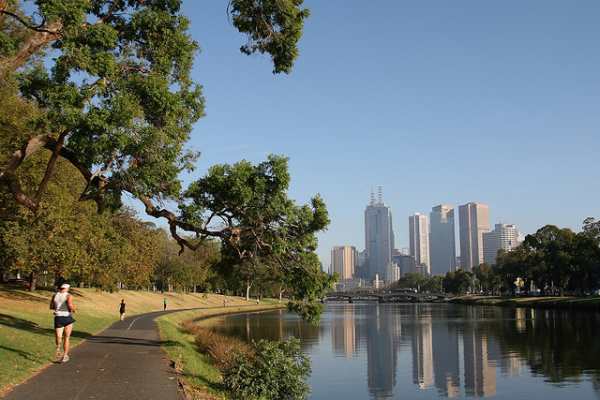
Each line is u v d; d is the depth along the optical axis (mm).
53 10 14508
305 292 22688
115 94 16156
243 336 54906
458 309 130875
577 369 36281
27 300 44719
